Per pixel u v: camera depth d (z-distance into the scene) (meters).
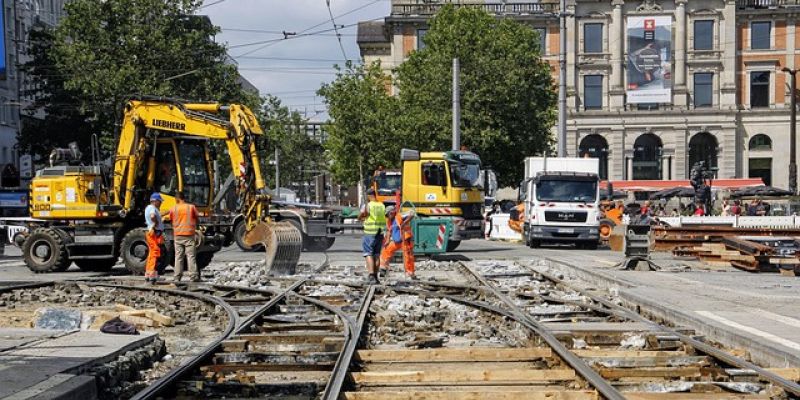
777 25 82.06
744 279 21.56
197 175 26.61
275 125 89.94
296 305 17.09
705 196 45.41
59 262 25.92
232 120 25.62
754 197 56.31
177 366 10.85
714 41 81.81
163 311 16.94
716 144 82.00
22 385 8.43
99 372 9.55
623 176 82.25
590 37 82.88
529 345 12.27
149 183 26.28
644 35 81.75
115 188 26.06
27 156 50.88
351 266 27.34
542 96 62.75
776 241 25.50
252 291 19.56
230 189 30.78
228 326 13.77
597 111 82.31
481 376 9.51
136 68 52.62
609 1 82.25
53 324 13.91
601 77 83.00
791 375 9.53
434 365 10.61
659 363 10.40
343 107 61.22
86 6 53.28
